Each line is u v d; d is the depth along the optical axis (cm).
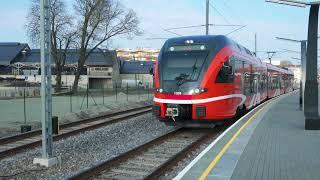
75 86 6059
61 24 6116
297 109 2638
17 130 2088
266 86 3403
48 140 1252
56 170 1172
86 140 1698
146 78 10412
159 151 1411
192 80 1723
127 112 2983
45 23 1239
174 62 1784
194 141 1555
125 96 5372
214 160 1030
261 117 2100
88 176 1048
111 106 3528
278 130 1608
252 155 1100
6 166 1227
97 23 6097
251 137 1420
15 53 9369
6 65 9094
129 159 1278
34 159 1245
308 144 1278
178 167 1158
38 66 8931
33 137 1795
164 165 1110
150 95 5622
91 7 6059
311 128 1625
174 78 1748
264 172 906
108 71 9256
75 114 2769
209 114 1711
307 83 1661
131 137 1775
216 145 1252
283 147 1223
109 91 6488
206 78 1719
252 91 2481
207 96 1706
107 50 7375
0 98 4416
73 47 6300
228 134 1481
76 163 1261
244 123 1819
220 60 1773
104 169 1132
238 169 938
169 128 1995
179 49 1811
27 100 4194
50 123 1256
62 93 5612
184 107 1720
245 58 2231
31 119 2577
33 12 5628
